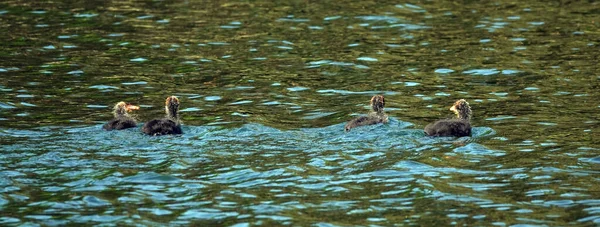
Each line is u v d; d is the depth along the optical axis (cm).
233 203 5169
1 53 9175
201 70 8775
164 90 8062
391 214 5022
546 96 7825
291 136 6506
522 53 9394
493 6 11612
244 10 11375
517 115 7219
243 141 6347
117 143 6200
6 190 5272
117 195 5259
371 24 10700
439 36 10150
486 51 9500
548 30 10356
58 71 8594
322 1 11881
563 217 4962
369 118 6838
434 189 5388
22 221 4875
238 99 7775
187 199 5225
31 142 6194
